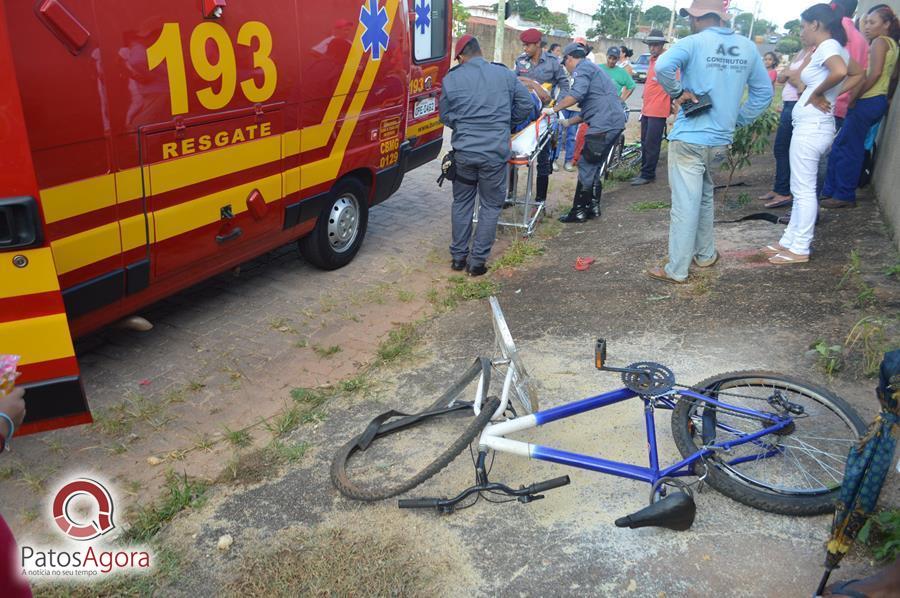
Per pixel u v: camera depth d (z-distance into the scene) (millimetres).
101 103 3580
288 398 4285
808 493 2820
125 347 4840
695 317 4664
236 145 4574
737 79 4688
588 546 2816
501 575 2717
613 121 7090
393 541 2945
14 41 3152
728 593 2539
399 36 6250
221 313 5410
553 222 7660
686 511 2525
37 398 2959
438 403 3855
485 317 5293
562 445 3451
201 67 4156
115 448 3764
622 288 5332
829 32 4688
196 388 4355
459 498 3008
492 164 5840
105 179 3695
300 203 5414
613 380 4039
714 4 4695
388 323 5328
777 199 6902
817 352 3936
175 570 2887
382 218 7895
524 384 3393
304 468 3551
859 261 4969
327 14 5215
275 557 2914
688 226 5047
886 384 2090
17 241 2723
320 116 5383
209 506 3293
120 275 3945
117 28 3600
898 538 2482
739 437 3039
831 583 2500
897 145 5836
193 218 4348
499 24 18312
